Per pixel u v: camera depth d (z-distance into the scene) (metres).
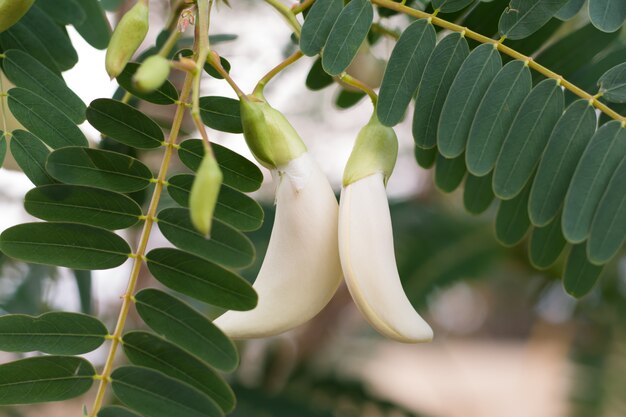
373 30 0.51
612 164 0.45
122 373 0.40
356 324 1.10
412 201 0.82
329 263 0.41
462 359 2.56
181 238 0.41
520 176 0.45
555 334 0.93
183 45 0.52
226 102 0.43
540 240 0.50
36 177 0.43
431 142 0.45
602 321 0.87
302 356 0.85
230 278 0.40
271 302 0.41
